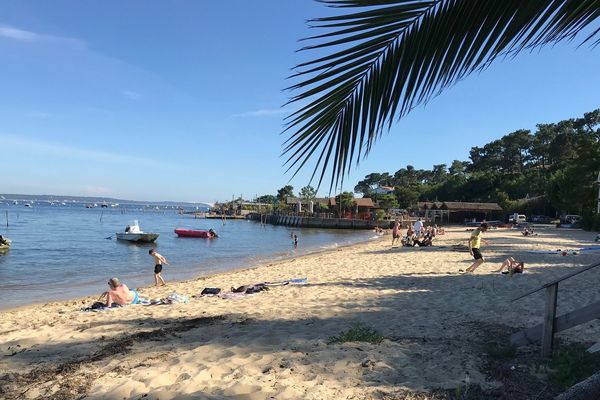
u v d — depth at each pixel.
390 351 5.69
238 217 127.00
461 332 6.76
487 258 19.62
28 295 16.30
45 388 5.04
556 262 17.81
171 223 92.25
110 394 4.70
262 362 5.54
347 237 57.38
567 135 96.75
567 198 50.44
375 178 175.12
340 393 4.44
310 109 2.03
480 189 97.75
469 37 1.73
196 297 11.86
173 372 5.33
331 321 7.91
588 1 1.71
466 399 4.18
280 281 14.23
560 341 5.83
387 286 12.22
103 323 8.64
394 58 1.87
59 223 73.94
